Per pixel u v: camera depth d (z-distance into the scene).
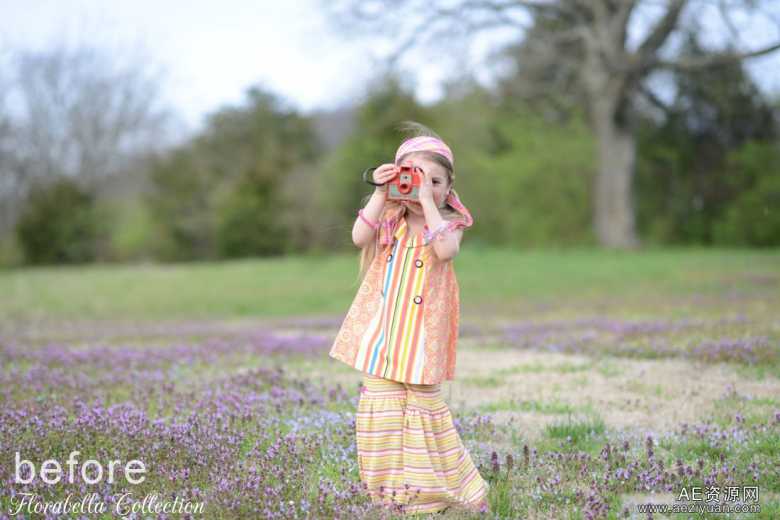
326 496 3.59
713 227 36.97
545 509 3.62
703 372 6.94
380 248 3.90
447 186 3.92
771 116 36.50
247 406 5.53
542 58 30.92
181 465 4.07
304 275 25.50
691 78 33.50
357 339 3.81
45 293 23.00
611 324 10.64
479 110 36.34
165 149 44.66
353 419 5.17
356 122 34.69
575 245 34.88
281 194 37.59
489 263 26.62
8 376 7.03
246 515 3.41
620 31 28.28
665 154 38.22
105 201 42.75
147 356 8.64
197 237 40.53
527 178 35.62
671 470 4.16
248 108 44.50
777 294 14.12
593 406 5.79
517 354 8.58
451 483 3.67
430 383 3.64
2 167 45.88
